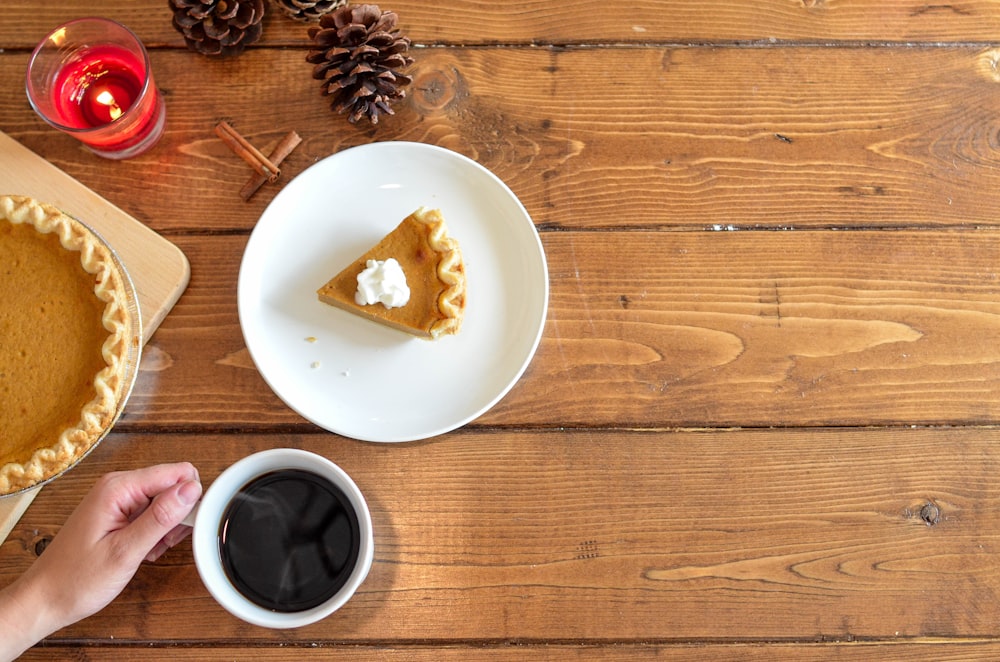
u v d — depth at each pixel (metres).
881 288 0.90
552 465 0.88
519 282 0.89
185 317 0.88
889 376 0.89
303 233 0.89
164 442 0.87
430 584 0.86
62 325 0.85
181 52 0.91
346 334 0.88
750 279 0.90
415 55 0.92
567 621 0.86
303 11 0.90
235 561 0.84
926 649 0.86
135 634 0.85
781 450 0.88
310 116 0.91
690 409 0.88
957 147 0.92
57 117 0.89
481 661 0.86
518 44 0.92
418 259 0.88
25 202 0.85
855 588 0.87
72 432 0.82
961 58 0.93
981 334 0.90
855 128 0.92
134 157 0.90
